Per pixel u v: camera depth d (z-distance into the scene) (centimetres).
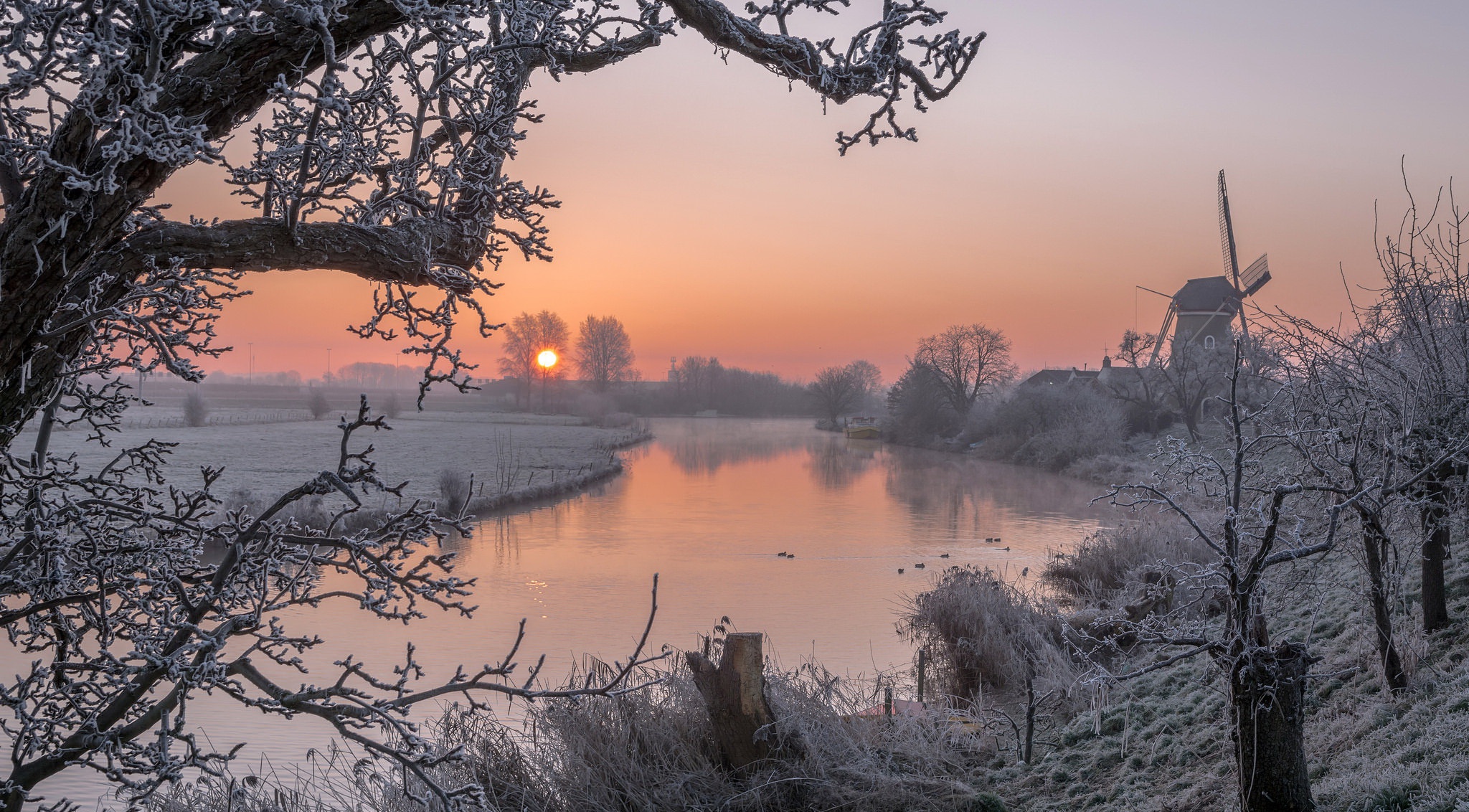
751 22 474
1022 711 1559
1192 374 5975
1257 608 902
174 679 325
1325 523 1123
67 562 358
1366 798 873
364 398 342
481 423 12900
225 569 339
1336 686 1206
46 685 363
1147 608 1864
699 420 18862
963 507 4809
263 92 338
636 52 469
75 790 1201
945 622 1816
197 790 803
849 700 1269
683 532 3928
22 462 363
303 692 350
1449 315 1098
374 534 368
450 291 408
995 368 10575
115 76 306
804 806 976
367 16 340
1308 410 1102
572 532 3916
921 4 497
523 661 1973
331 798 929
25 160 319
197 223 362
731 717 1004
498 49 361
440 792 334
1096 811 1137
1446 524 1173
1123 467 6066
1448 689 1034
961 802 1047
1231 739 1131
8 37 246
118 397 409
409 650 372
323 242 368
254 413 12938
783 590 2764
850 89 500
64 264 311
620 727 999
